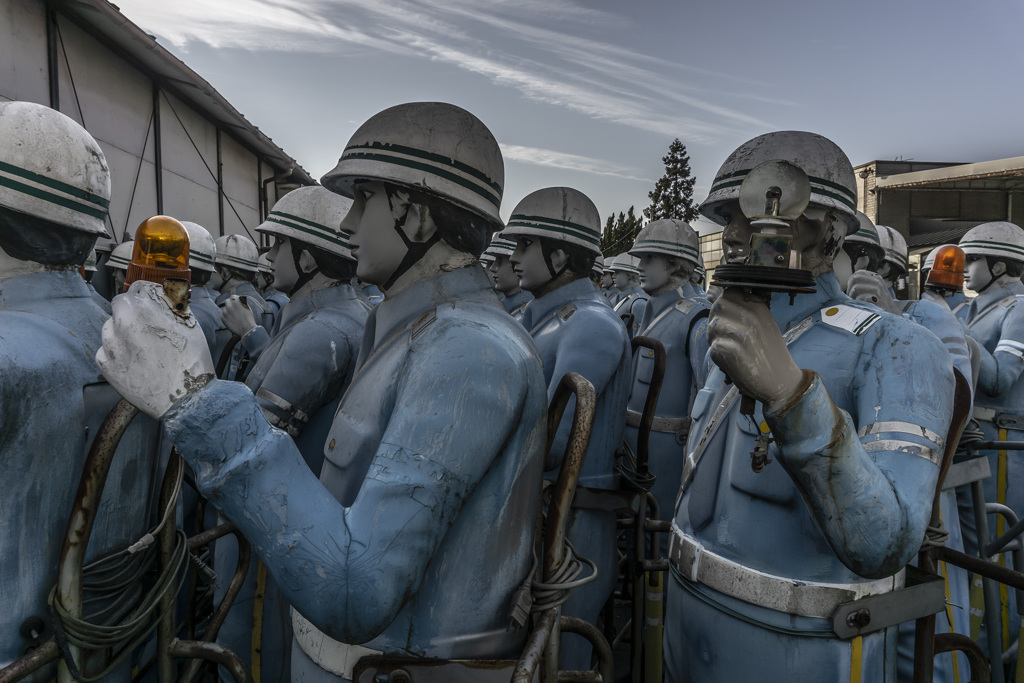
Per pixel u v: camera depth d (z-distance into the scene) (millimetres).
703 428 1848
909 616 1519
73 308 1547
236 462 1026
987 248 4598
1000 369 3955
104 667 1480
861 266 3156
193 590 2514
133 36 9789
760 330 1089
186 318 1060
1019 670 2484
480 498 1250
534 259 3252
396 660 1239
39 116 1433
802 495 1276
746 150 1689
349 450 1291
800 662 1468
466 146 1340
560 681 1693
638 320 7754
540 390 1347
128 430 1631
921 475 1309
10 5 8062
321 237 2797
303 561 1003
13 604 1324
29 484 1342
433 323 1249
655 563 2646
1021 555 2643
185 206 12867
